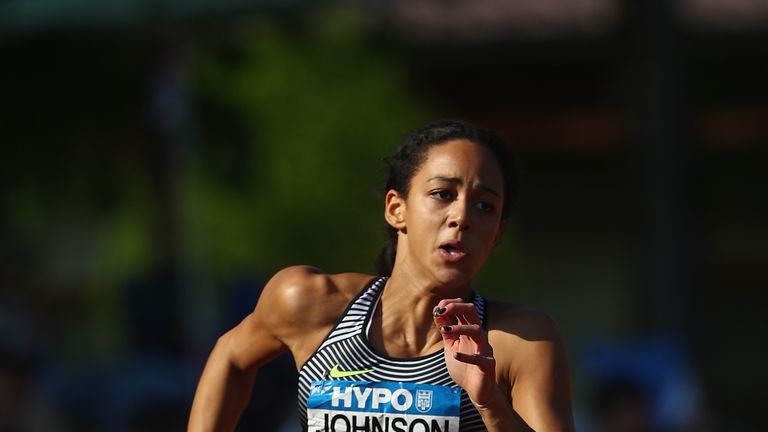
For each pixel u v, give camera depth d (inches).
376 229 473.7
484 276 1327.5
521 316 437.1
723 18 1517.0
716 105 1611.7
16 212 1291.8
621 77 1229.7
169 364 922.1
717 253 1648.6
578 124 1632.6
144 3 1005.2
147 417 863.1
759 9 1518.2
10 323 950.4
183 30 1091.3
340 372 426.9
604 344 979.9
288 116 1343.5
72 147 1233.4
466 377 400.5
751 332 1660.9
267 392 898.1
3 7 1015.0
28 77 1181.7
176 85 1139.9
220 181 1332.4
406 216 431.2
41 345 1054.4
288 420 943.7
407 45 1519.4
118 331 1422.2
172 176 1157.1
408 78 1483.8
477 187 421.4
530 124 1644.9
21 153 1232.2
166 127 1149.1
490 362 397.4
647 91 1203.9
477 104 1635.1
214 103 1310.3
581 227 1664.6
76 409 916.0
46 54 1162.0
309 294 441.4
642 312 1214.9
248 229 1327.5
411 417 418.0
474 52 1545.3
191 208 1205.7
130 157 1241.4
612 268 1652.3
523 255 1676.9
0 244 1328.7
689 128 1257.4
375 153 1347.2
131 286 1120.2
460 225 419.5
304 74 1354.6
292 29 1317.7
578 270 1660.9
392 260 462.3
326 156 1342.3
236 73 1334.9
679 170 1209.4
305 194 1334.9
